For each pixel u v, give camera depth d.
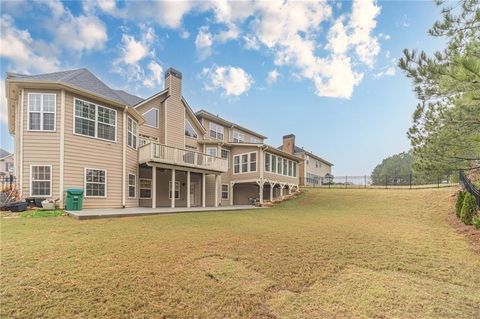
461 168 6.90
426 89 5.70
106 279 3.56
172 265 4.19
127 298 3.09
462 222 8.73
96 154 11.65
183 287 3.44
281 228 7.96
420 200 14.54
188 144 19.00
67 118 10.71
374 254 5.24
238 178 20.27
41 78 10.94
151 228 7.23
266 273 4.05
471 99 4.28
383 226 8.77
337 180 30.58
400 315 2.92
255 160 19.17
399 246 5.93
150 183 15.39
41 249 4.82
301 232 7.31
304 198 19.86
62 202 10.29
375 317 2.87
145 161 13.61
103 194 11.83
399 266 4.57
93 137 11.58
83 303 2.94
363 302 3.20
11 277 3.55
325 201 17.95
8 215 8.70
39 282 3.41
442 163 7.08
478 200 9.09
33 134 10.26
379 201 15.91
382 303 3.19
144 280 3.58
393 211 12.80
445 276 4.14
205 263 4.38
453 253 5.43
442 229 8.30
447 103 5.98
